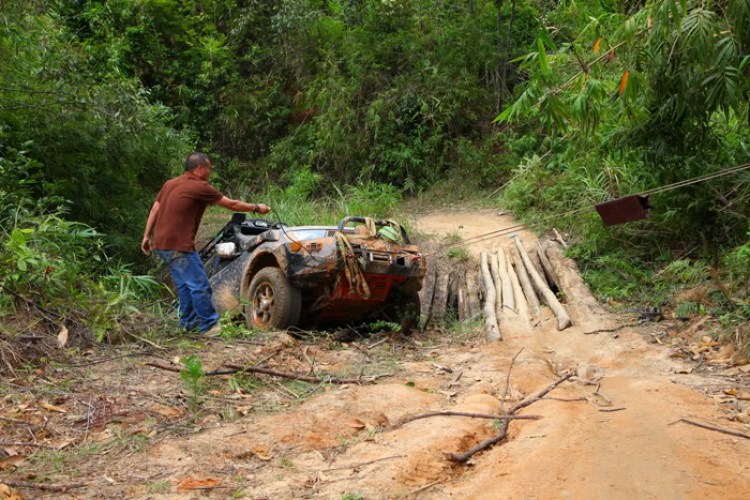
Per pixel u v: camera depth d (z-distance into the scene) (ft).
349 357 16.93
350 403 12.68
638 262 24.04
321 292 19.24
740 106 22.70
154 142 29.43
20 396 11.57
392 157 47.50
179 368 13.89
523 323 20.52
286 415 11.89
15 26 23.58
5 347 13.14
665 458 9.65
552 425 11.42
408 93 48.67
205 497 8.55
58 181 23.97
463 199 43.62
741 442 10.30
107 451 9.86
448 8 52.49
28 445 9.80
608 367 16.16
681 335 17.80
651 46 19.84
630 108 18.35
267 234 20.15
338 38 52.60
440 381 14.85
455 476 9.73
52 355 13.84
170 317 19.20
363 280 18.12
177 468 9.36
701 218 23.57
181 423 11.18
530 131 43.60
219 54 54.80
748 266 19.69
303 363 15.90
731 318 17.71
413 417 12.10
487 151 45.93
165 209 17.67
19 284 15.07
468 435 11.12
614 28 20.11
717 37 17.63
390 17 50.65
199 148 54.60
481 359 16.84
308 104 53.21
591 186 28.63
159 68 53.72
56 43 25.49
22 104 23.18
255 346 16.31
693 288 20.72
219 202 17.87
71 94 23.68
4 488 8.25
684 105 19.63
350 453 10.34
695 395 12.85
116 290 20.38
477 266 27.61
